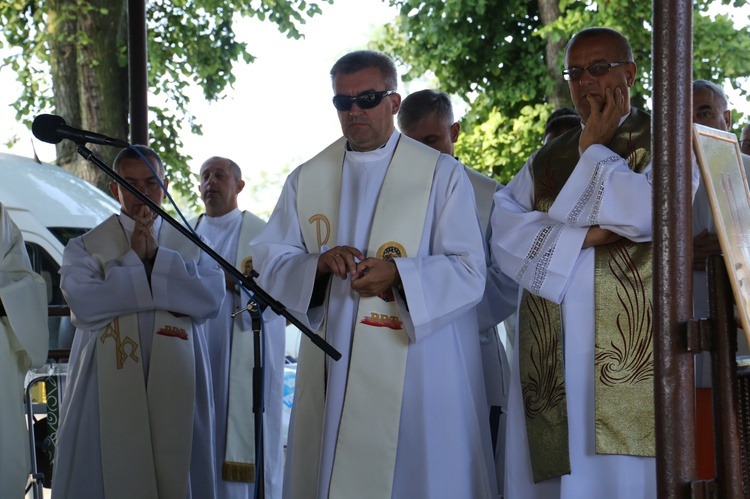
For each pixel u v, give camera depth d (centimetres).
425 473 413
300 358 440
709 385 421
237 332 641
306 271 421
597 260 396
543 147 430
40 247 821
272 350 647
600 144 399
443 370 421
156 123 1644
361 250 436
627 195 384
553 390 398
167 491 532
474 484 421
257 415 418
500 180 1585
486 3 1565
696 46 1538
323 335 434
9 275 498
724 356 307
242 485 635
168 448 536
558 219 395
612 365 389
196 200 1688
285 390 855
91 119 1346
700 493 307
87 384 537
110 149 1327
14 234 508
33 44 1563
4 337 496
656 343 314
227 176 685
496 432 508
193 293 540
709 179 308
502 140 1552
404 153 442
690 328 310
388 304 422
